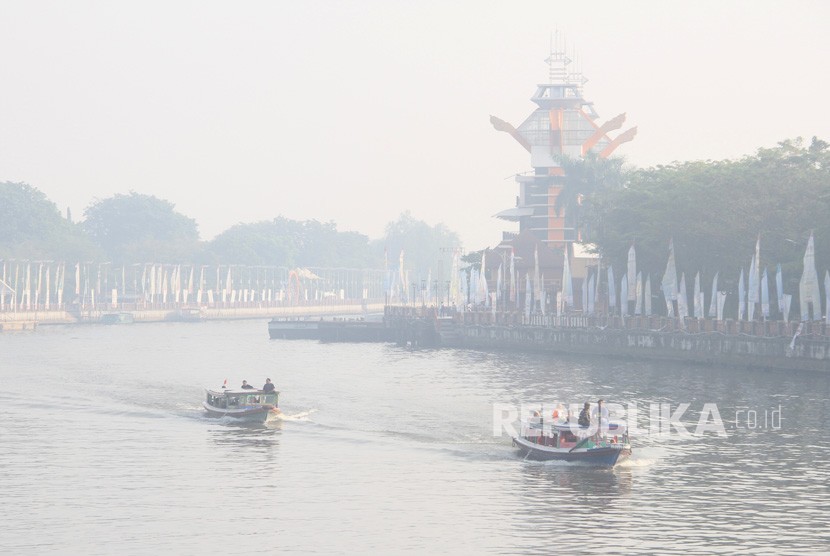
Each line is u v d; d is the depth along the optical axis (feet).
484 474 431.84
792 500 386.93
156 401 649.20
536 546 337.31
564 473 432.25
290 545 339.36
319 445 493.77
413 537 346.74
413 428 536.42
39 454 474.49
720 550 332.19
